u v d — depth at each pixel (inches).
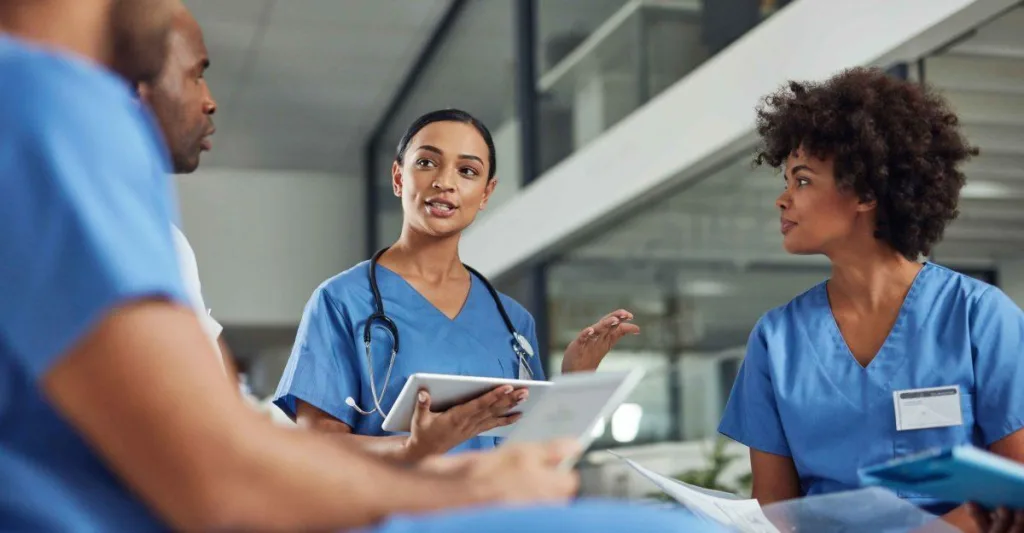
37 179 21.0
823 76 107.8
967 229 101.7
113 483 22.4
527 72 185.2
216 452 20.5
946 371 56.3
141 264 21.1
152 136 23.8
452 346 67.6
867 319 59.8
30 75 22.0
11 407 21.8
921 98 59.7
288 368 66.0
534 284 184.2
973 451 37.5
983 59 98.4
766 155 64.6
